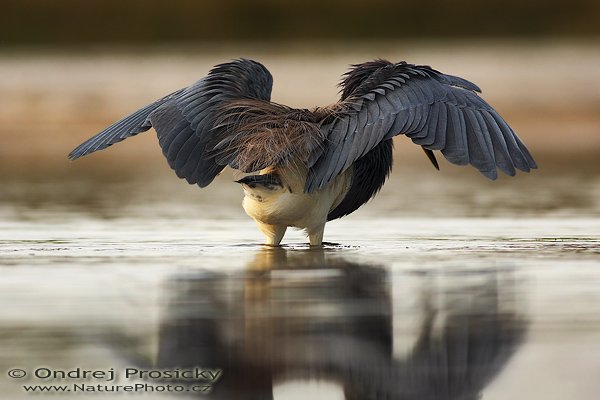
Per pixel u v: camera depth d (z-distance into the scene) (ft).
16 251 44.70
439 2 158.61
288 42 151.94
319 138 39.40
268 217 41.98
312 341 29.78
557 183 72.90
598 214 56.54
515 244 46.14
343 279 37.78
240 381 27.04
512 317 32.07
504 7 158.71
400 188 71.97
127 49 146.51
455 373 27.04
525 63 134.92
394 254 43.21
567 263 40.93
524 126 108.58
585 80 124.36
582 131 106.11
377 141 38.22
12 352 28.86
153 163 91.76
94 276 38.50
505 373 26.84
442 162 90.68
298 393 26.20
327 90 116.06
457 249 44.83
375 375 27.02
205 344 29.55
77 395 26.50
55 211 59.93
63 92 118.93
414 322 31.55
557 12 157.17
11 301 34.32
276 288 36.11
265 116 40.81
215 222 54.95
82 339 29.99
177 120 41.75
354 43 150.82
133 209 61.21
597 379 26.27
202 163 40.73
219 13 155.43
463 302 34.14
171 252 44.19
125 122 43.45
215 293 35.40
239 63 44.27
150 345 29.58
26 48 146.51
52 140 103.30
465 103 39.14
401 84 39.60
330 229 51.88
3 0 152.97
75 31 150.82
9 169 85.81
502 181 75.41
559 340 29.66
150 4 154.51
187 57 140.56
